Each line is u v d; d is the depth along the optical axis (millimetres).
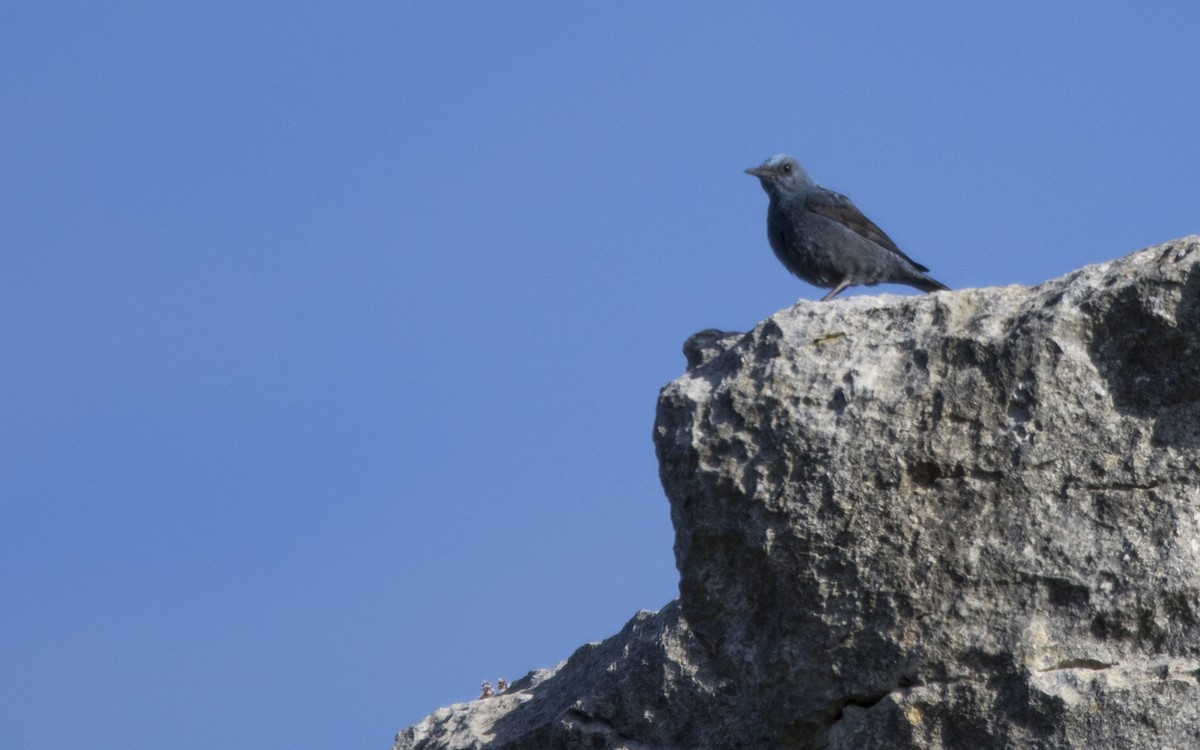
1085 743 10898
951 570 11312
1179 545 11062
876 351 11844
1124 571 11086
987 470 11359
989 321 11648
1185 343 11180
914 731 11273
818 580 11562
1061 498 11297
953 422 11453
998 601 11250
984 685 11172
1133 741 10812
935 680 11297
